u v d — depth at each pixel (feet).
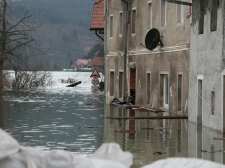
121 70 200.54
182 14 143.74
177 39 145.18
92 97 240.12
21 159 31.83
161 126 117.80
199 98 122.01
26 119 132.98
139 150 82.53
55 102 203.21
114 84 210.18
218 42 107.65
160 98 161.27
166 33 154.81
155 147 85.97
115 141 92.99
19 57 253.03
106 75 220.23
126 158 33.65
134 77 192.13
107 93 218.59
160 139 95.91
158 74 162.30
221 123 105.29
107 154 33.83
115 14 207.82
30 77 337.52
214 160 73.41
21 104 190.80
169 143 90.48
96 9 248.73
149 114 149.48
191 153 79.66
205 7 116.16
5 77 309.83
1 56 245.86
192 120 125.39
